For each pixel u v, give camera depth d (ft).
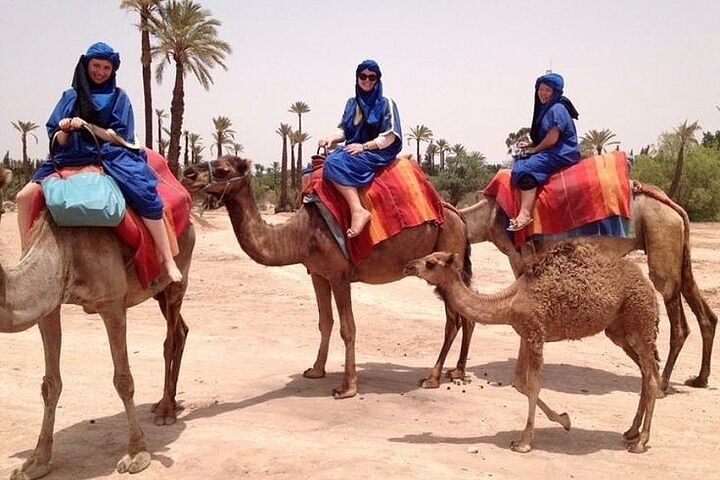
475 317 21.29
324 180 26.94
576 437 22.43
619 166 28.63
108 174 19.88
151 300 49.37
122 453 21.16
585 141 183.62
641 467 19.99
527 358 21.27
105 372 31.27
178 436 22.43
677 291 28.94
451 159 204.13
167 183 23.25
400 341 37.91
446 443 21.59
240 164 25.36
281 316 44.11
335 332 39.99
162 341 37.63
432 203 28.55
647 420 21.24
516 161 29.99
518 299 20.88
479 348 36.24
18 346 35.91
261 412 24.80
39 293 17.65
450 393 27.43
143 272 20.21
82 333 39.42
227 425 23.27
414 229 27.73
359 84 28.12
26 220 19.47
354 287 54.54
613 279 20.68
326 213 26.68
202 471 19.62
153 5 112.88
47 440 19.85
